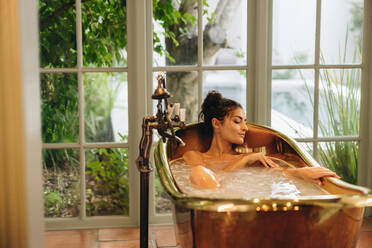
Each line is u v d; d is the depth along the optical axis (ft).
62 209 9.16
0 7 3.01
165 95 5.94
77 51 8.73
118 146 9.06
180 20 8.94
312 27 9.14
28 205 3.19
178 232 5.42
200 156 7.44
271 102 9.23
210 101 7.50
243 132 7.32
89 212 9.26
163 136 6.20
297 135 9.43
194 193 5.69
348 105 9.38
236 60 9.14
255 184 6.24
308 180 6.22
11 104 3.07
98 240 8.29
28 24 3.19
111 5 8.73
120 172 9.22
